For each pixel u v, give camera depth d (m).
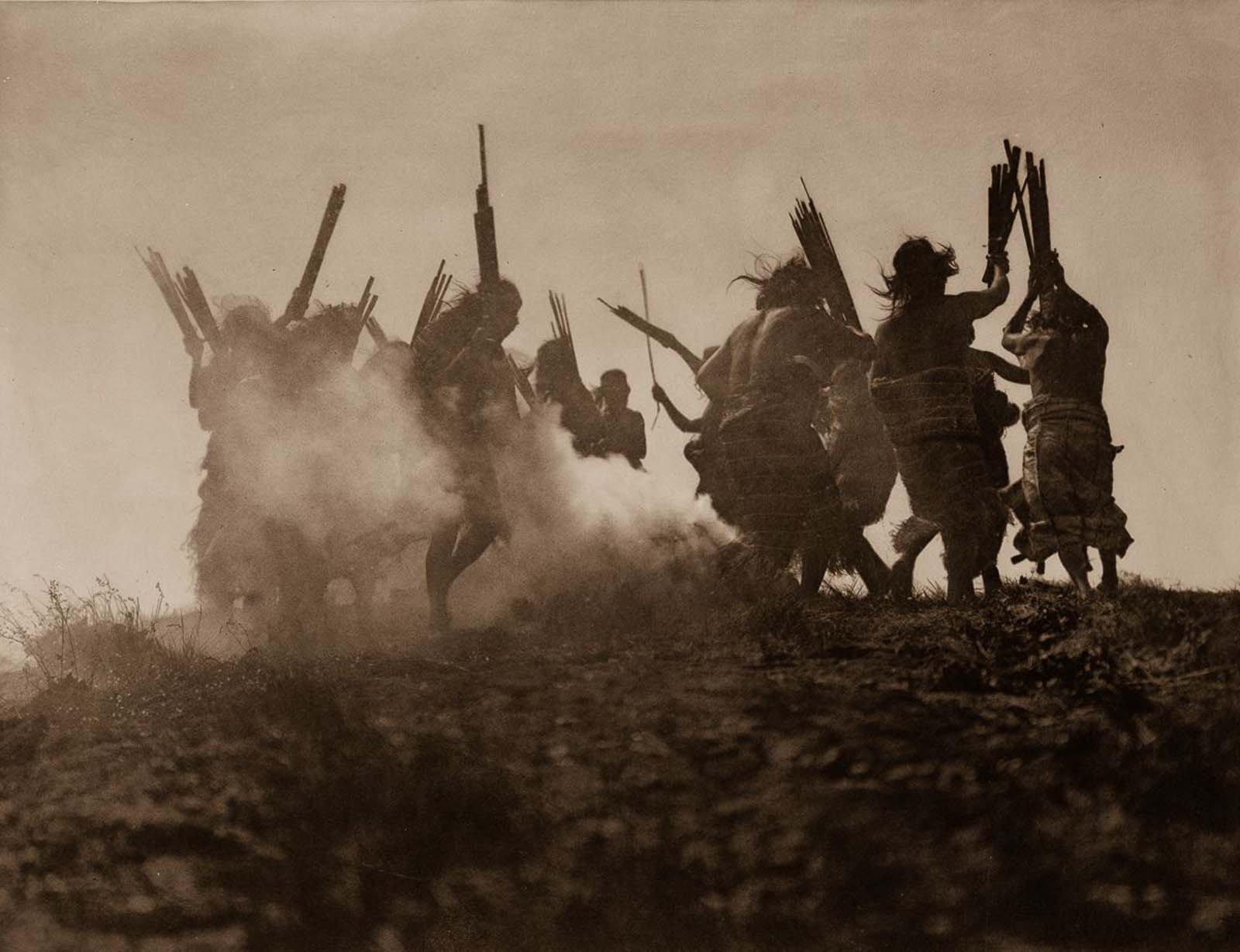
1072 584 10.88
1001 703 7.33
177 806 7.19
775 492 10.37
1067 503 10.74
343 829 6.85
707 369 11.08
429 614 10.57
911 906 6.14
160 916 6.59
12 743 8.16
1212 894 6.10
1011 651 8.00
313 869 6.68
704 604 9.78
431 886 6.52
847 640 8.62
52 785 7.57
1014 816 6.49
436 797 6.85
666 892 6.31
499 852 6.60
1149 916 6.02
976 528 10.27
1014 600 9.77
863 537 11.20
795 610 9.23
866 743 6.93
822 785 6.68
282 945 6.41
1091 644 7.93
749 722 7.17
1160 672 7.61
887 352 10.58
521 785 6.87
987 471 10.45
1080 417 10.91
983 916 6.09
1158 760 6.69
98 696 8.80
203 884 6.71
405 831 6.77
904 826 6.46
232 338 11.62
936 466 10.34
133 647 9.77
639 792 6.73
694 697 7.46
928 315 10.55
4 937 6.56
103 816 7.21
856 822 6.47
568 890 6.37
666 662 8.21
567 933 6.25
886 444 11.30
